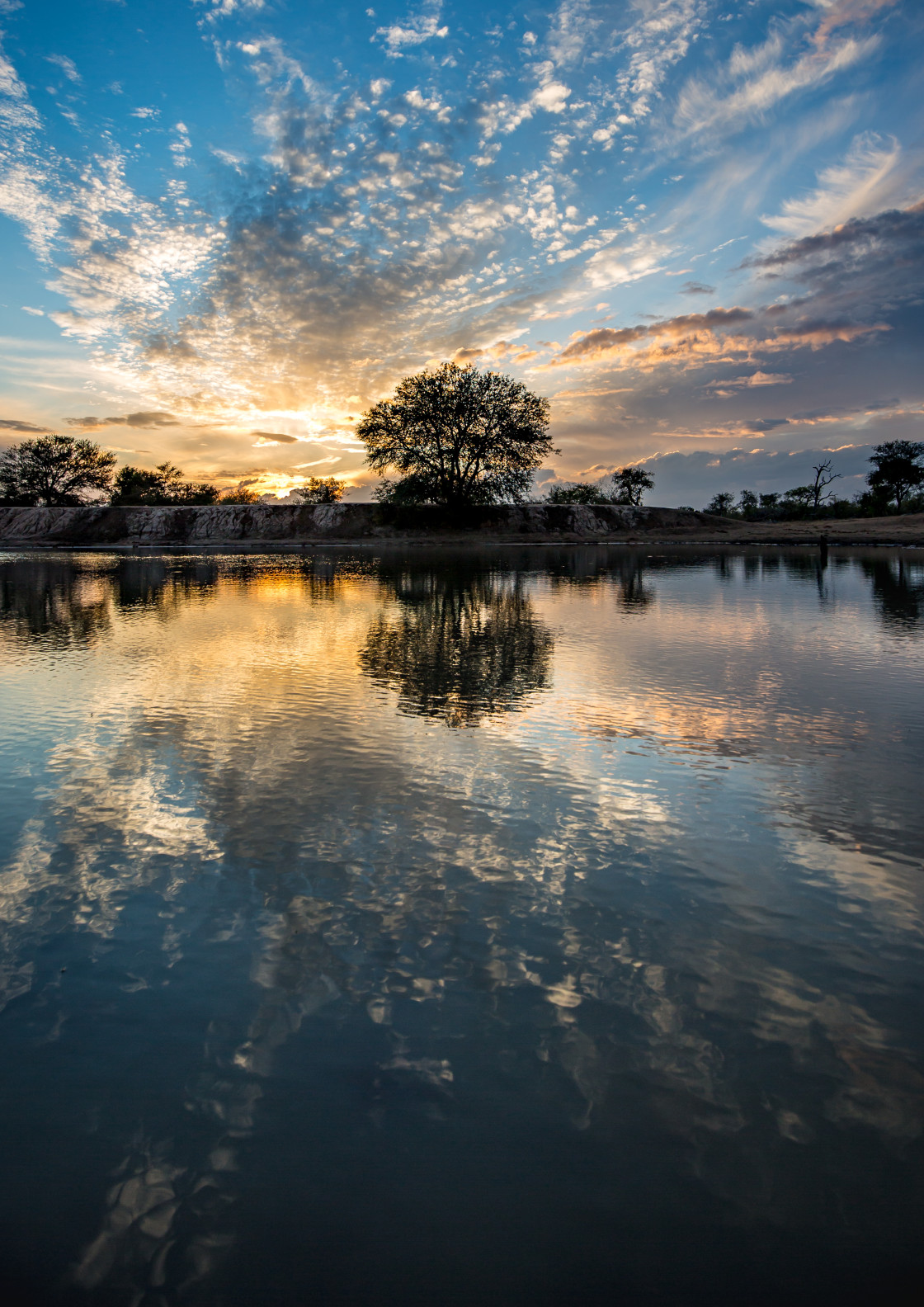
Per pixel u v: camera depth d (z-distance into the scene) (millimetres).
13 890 3021
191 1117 1896
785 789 4109
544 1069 2041
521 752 4773
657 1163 1758
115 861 3264
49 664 7809
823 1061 2076
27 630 10398
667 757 4652
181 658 8117
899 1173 1728
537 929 2717
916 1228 1600
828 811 3797
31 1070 2051
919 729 5254
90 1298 1461
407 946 2613
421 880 3082
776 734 5141
